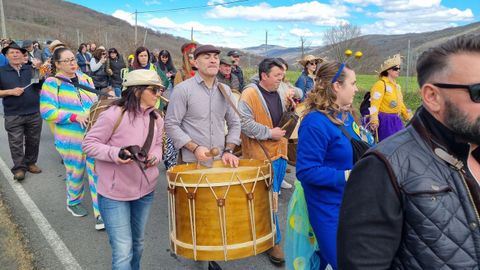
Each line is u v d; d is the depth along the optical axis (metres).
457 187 1.43
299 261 3.02
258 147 4.37
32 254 4.20
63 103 4.75
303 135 2.81
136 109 3.15
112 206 3.13
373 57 24.86
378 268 1.44
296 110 5.00
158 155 3.27
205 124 3.71
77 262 4.05
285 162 4.57
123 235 3.15
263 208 3.09
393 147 1.49
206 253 2.96
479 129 1.40
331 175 2.69
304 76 7.20
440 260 1.39
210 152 3.37
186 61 5.72
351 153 2.82
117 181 3.12
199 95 3.68
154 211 5.38
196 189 2.92
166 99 5.76
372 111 6.02
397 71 6.08
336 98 2.79
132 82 3.13
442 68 1.42
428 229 1.39
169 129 3.66
